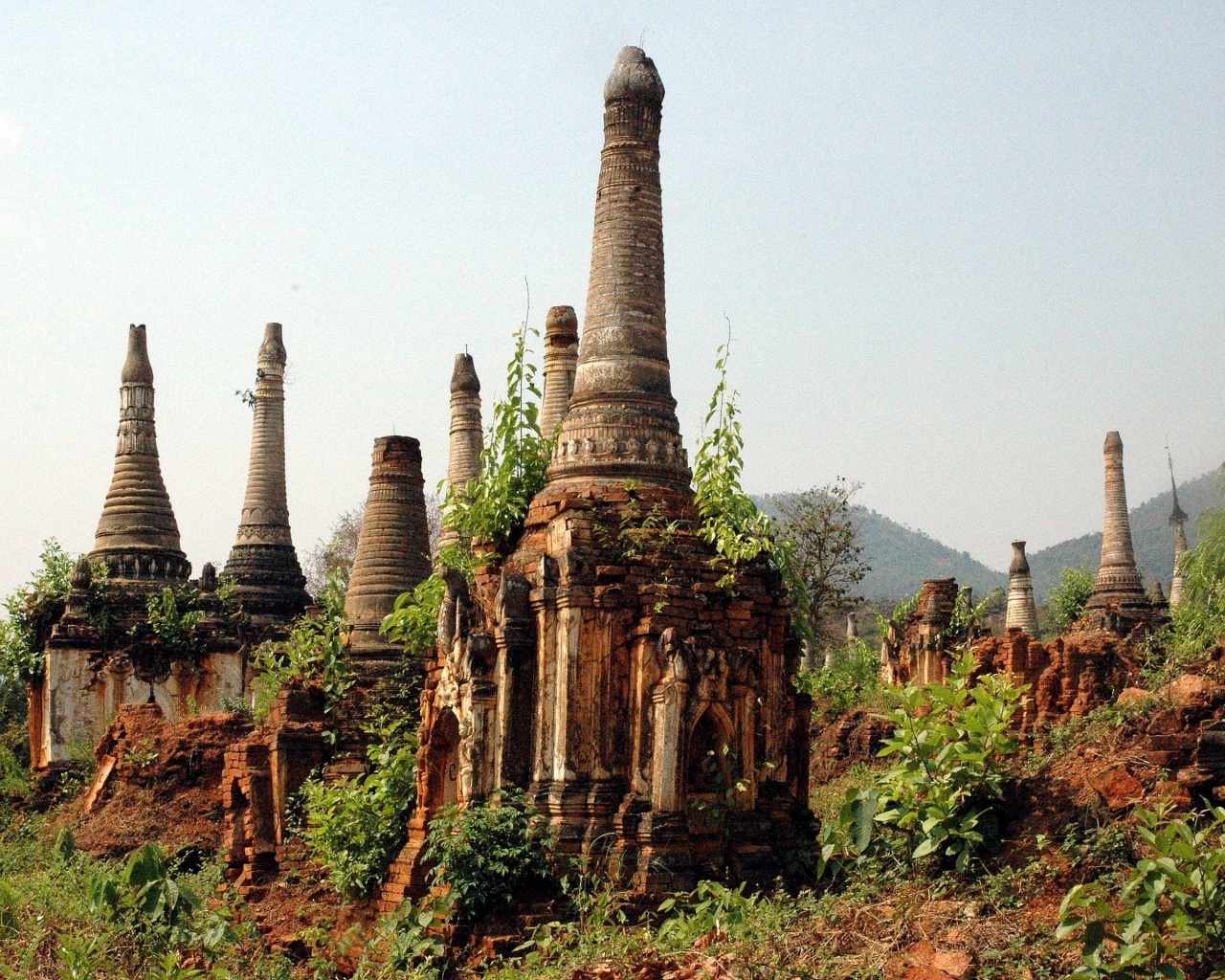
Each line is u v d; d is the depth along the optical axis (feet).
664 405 74.18
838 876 66.03
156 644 130.52
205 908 71.05
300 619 120.06
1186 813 52.80
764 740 69.56
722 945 52.65
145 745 106.11
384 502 107.34
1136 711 64.80
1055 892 53.42
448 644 73.51
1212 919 46.11
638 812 65.46
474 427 130.00
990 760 59.52
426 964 62.13
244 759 91.30
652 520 69.72
